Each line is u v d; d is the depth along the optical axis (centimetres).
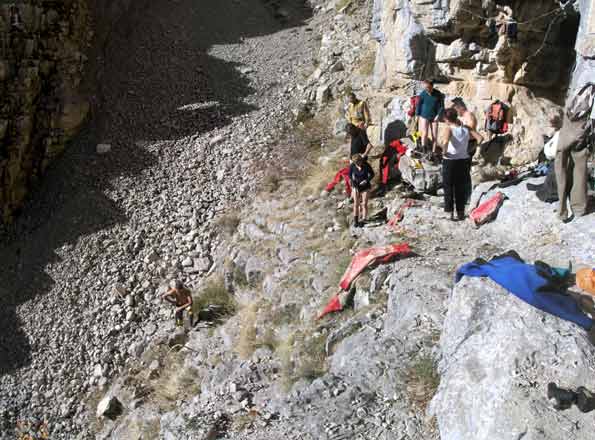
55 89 1697
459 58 1220
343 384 685
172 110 1775
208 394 852
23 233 1541
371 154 1316
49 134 1667
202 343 1109
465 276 634
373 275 856
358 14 2038
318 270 1026
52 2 1717
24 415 1170
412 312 733
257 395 778
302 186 1391
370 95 1457
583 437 463
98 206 1491
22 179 1625
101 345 1234
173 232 1420
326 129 1608
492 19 1166
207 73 1920
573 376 506
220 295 1245
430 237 938
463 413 543
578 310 569
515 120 1187
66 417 1150
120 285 1321
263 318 1023
